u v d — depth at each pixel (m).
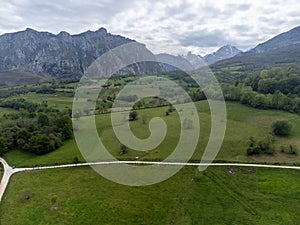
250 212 54.88
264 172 69.75
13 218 55.91
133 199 59.50
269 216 53.69
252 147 78.44
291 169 71.25
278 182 65.06
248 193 61.12
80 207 58.03
